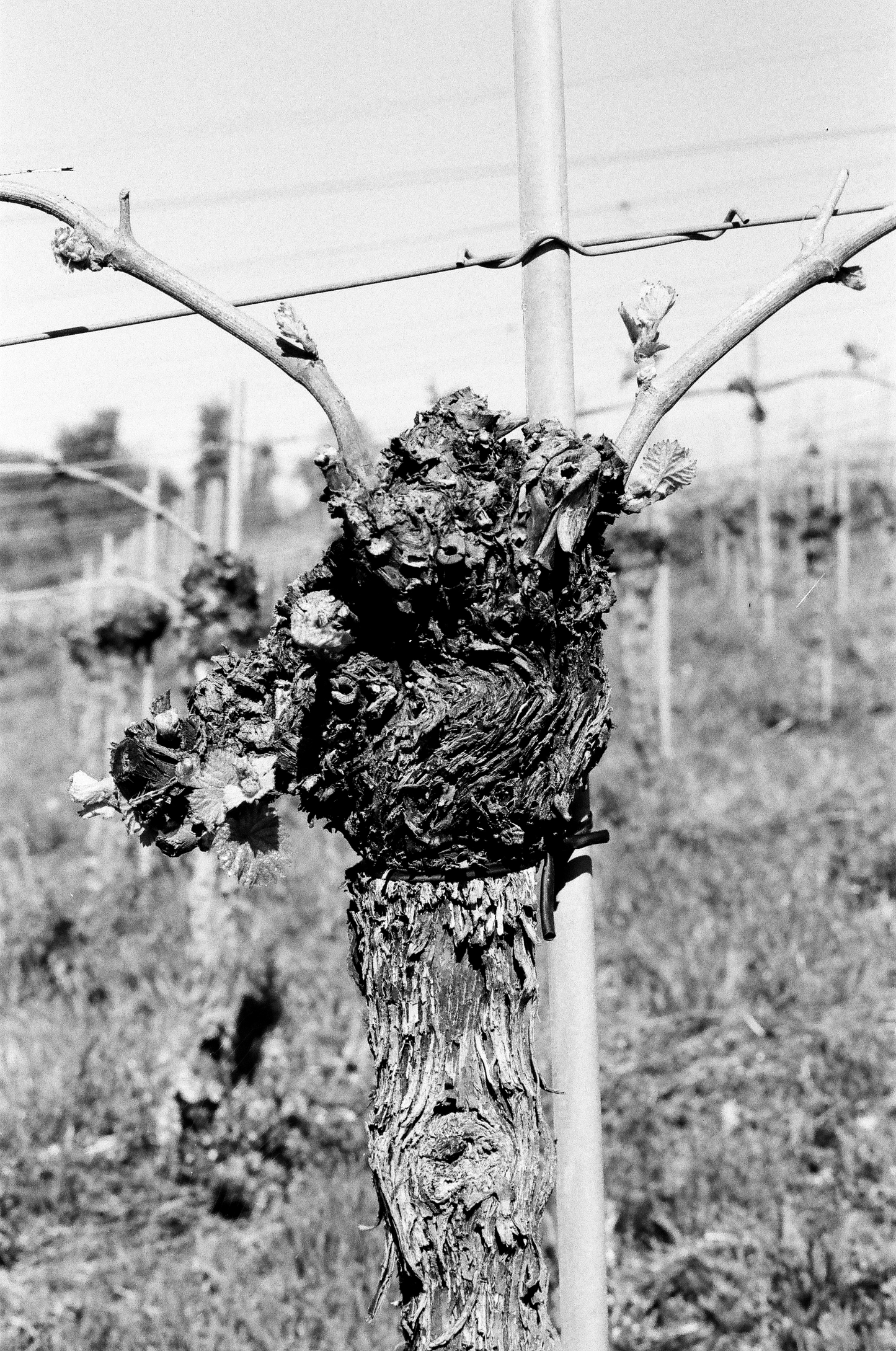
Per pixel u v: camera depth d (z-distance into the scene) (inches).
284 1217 174.4
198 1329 147.6
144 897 310.5
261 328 66.9
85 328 69.6
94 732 340.8
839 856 310.8
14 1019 242.1
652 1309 148.3
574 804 68.8
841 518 474.3
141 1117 201.8
